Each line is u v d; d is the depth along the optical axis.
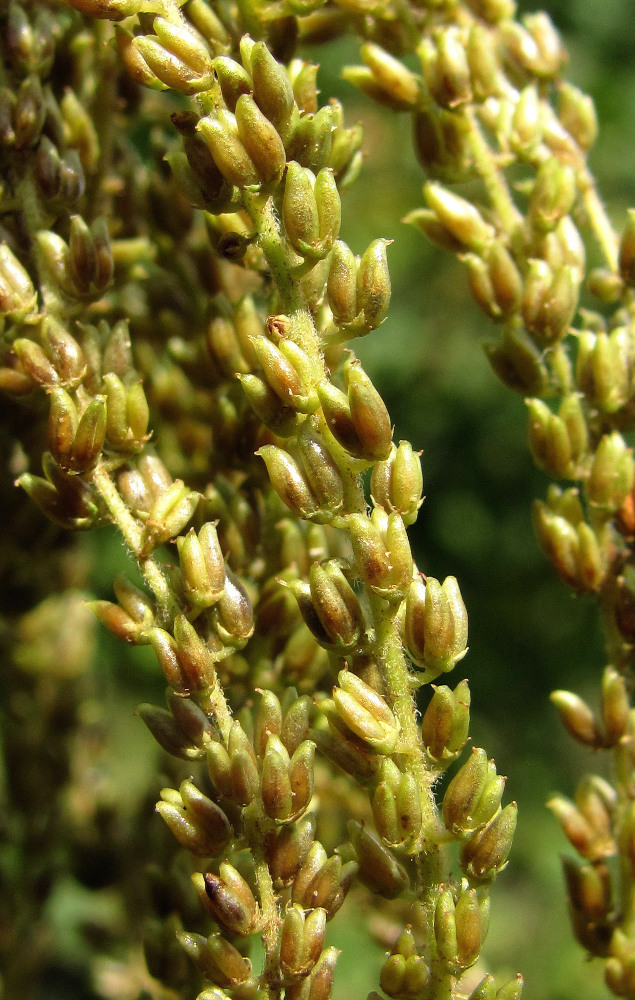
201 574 0.08
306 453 0.08
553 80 0.11
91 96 0.11
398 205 0.36
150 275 0.11
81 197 0.10
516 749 0.31
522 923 0.28
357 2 0.10
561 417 0.10
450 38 0.10
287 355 0.08
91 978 0.14
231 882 0.08
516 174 0.18
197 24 0.09
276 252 0.08
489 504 0.33
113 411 0.09
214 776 0.08
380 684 0.08
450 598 0.08
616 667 0.10
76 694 0.13
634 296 0.11
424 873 0.08
